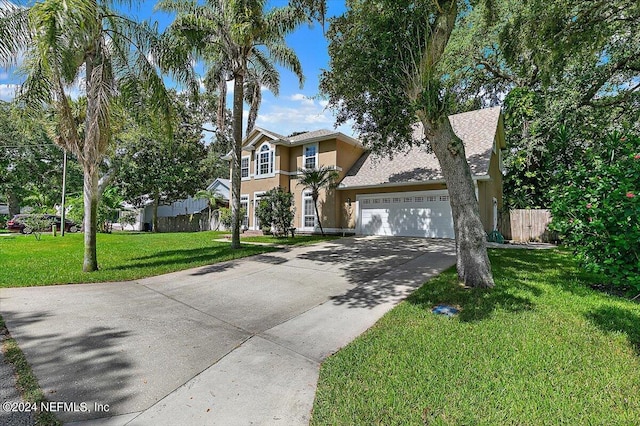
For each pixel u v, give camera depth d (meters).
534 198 17.59
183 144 27.67
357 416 2.65
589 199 5.95
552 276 7.07
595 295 5.67
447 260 9.16
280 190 17.61
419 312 5.02
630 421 2.54
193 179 28.92
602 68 13.67
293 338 4.35
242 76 12.44
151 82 9.10
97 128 7.88
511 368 3.33
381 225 16.81
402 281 7.07
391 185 16.00
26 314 5.03
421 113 6.57
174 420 2.64
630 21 10.80
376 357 3.64
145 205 30.62
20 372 3.33
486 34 14.75
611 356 3.55
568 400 2.80
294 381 3.27
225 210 21.03
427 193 15.36
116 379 3.25
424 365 3.43
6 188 28.86
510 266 8.22
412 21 6.30
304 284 7.08
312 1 8.53
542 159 16.23
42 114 9.17
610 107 14.44
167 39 9.51
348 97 7.61
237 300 6.03
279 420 2.65
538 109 15.61
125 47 8.80
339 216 18.66
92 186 8.20
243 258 10.21
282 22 12.18
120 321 4.85
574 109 14.23
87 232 8.20
